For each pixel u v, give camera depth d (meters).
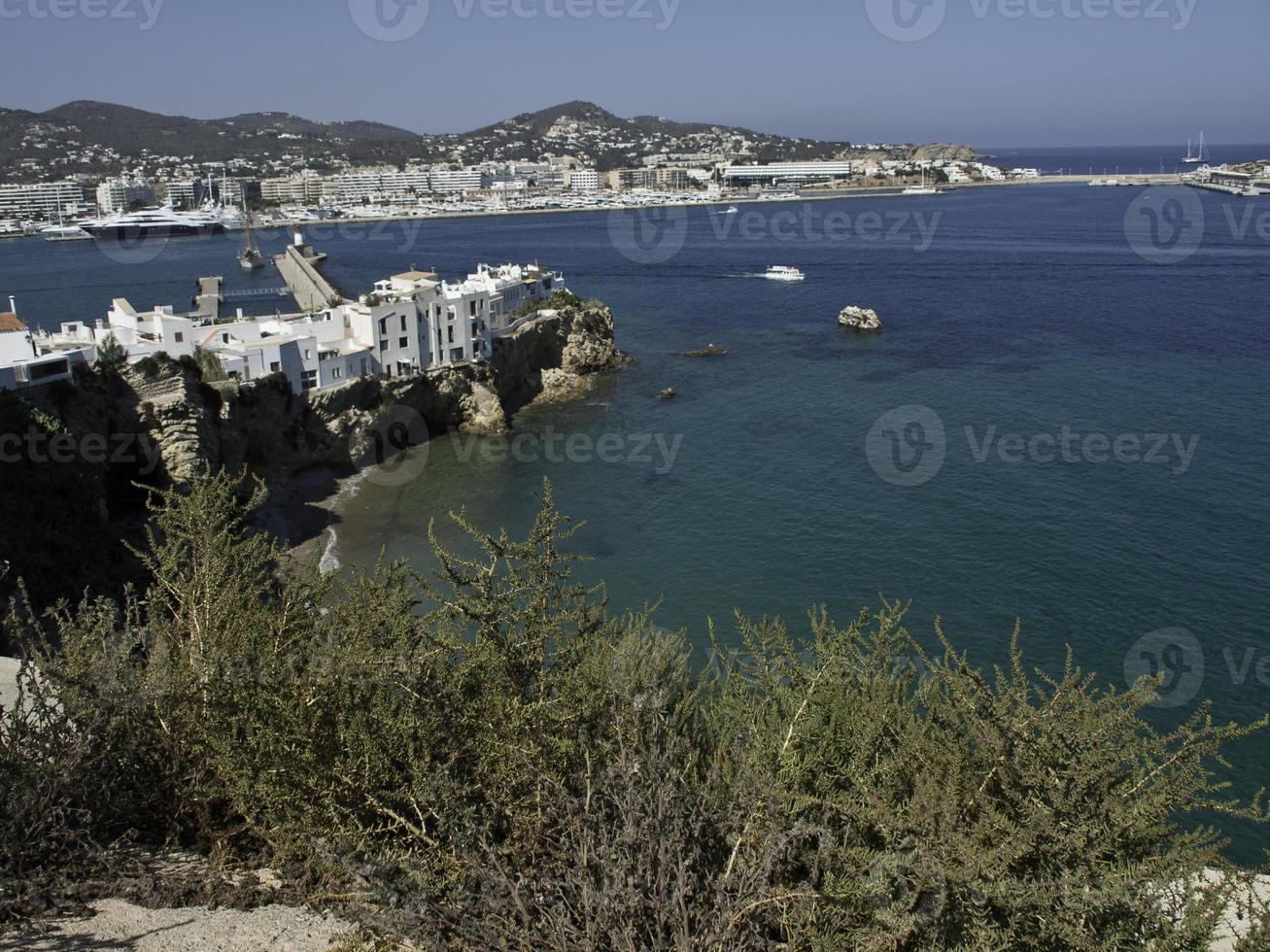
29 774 9.82
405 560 13.77
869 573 45.25
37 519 41.09
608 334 97.19
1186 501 52.22
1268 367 82.06
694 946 7.23
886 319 114.56
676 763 9.08
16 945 8.30
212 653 10.84
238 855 10.17
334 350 67.81
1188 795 8.80
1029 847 7.95
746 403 79.00
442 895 8.10
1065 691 9.12
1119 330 100.88
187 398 54.38
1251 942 8.27
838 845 8.48
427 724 9.67
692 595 43.91
